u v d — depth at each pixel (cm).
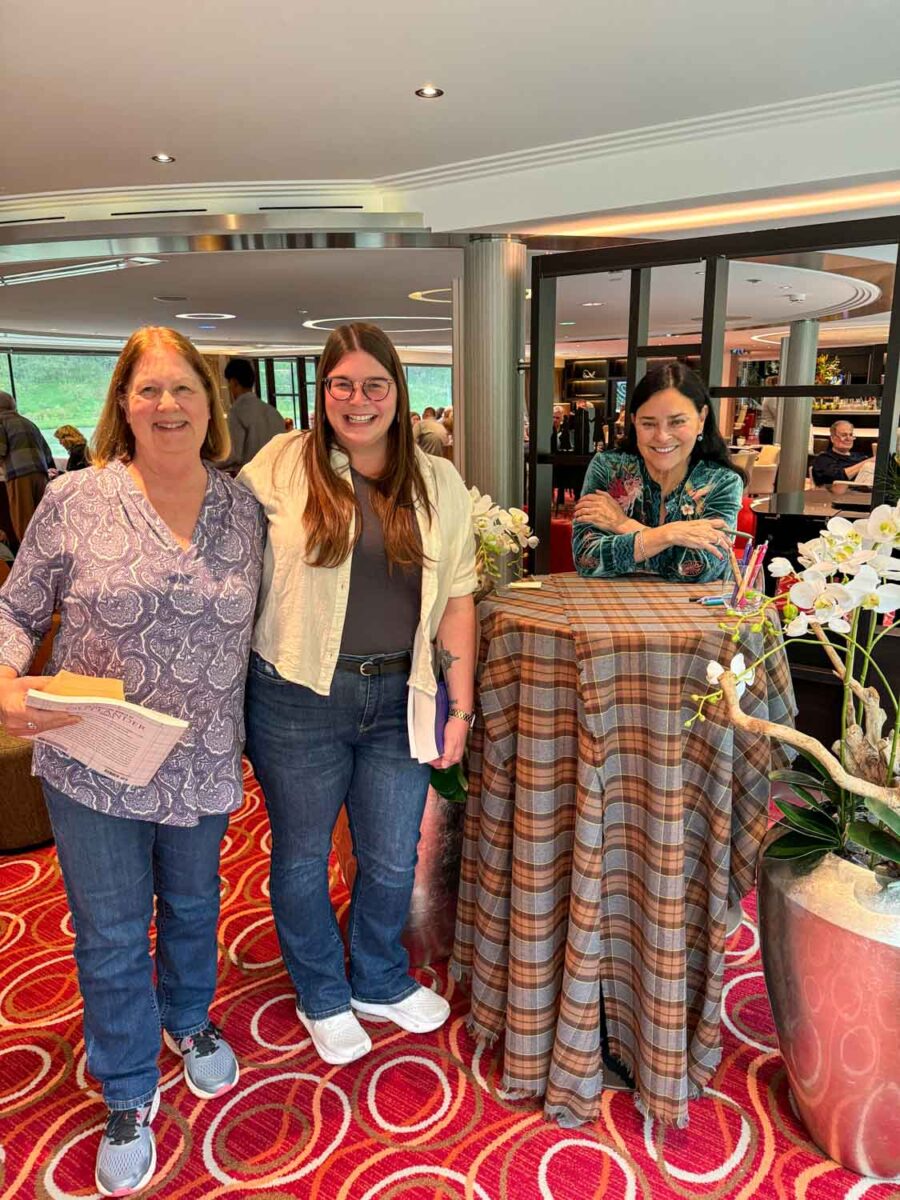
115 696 120
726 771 149
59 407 1441
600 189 479
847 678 141
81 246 572
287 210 541
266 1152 152
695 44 333
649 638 143
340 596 146
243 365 514
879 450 299
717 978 158
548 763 152
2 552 396
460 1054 176
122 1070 149
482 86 375
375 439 145
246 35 318
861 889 133
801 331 881
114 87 367
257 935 219
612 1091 165
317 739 156
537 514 438
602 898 161
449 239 546
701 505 193
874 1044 132
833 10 304
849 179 415
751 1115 159
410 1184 145
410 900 196
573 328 1113
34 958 211
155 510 133
